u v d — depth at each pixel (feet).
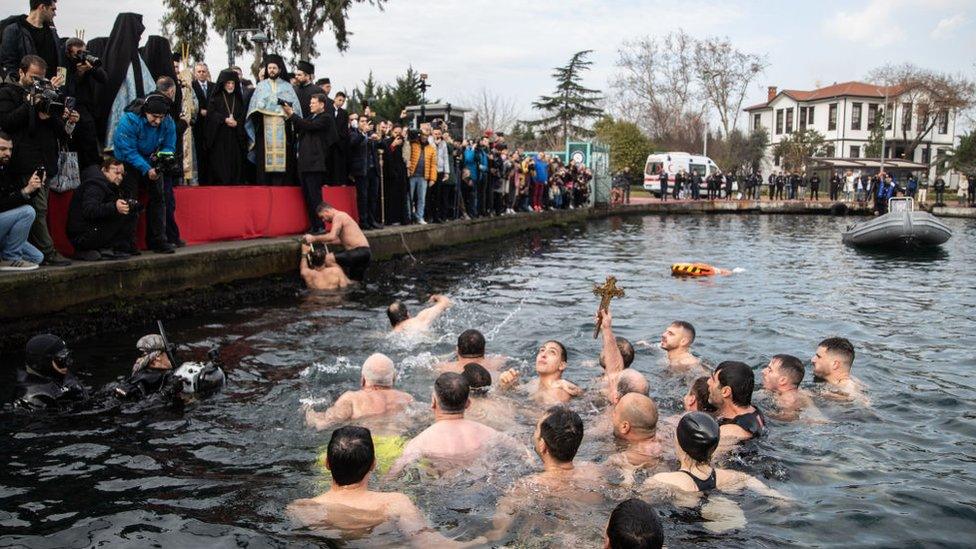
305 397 20.35
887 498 14.43
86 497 14.06
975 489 14.90
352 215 47.73
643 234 86.02
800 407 20.03
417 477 14.89
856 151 218.38
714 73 198.39
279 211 40.22
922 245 70.23
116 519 13.16
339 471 13.62
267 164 39.73
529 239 74.54
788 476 15.48
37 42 26.89
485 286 41.47
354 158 46.39
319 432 17.74
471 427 16.49
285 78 40.75
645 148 188.14
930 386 22.33
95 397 19.77
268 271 36.83
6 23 26.22
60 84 25.71
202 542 12.35
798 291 42.06
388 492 14.03
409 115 81.76
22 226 24.80
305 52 110.11
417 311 33.19
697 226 101.35
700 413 14.96
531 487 14.44
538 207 91.71
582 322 31.76
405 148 53.42
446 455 15.67
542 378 20.98
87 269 26.43
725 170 187.62
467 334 23.17
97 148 29.68
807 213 137.18
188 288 31.42
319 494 14.23
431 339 27.50
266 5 107.55
